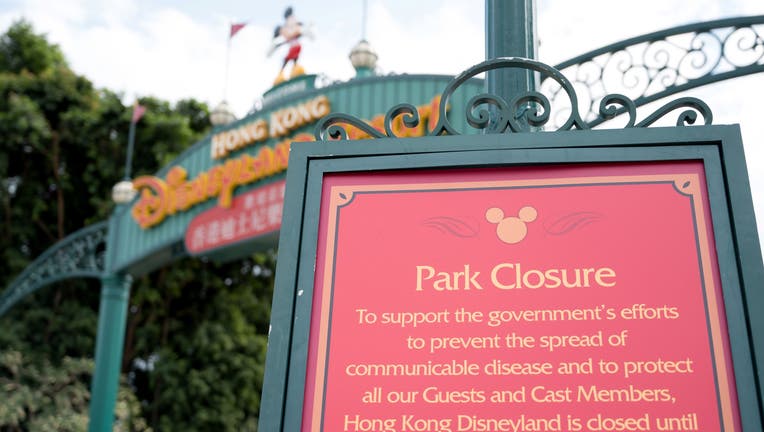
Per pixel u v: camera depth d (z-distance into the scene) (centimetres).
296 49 1168
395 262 204
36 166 1983
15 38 2141
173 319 1905
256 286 2025
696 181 203
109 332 1290
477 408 183
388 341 194
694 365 180
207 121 2186
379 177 217
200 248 1170
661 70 526
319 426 186
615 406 178
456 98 888
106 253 1350
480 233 205
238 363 1778
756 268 186
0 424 1508
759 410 172
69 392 1653
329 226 211
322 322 199
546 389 183
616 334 186
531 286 196
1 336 1641
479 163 211
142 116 1948
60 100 1961
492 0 298
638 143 207
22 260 1838
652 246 196
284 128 1091
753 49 502
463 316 195
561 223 203
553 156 209
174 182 1264
